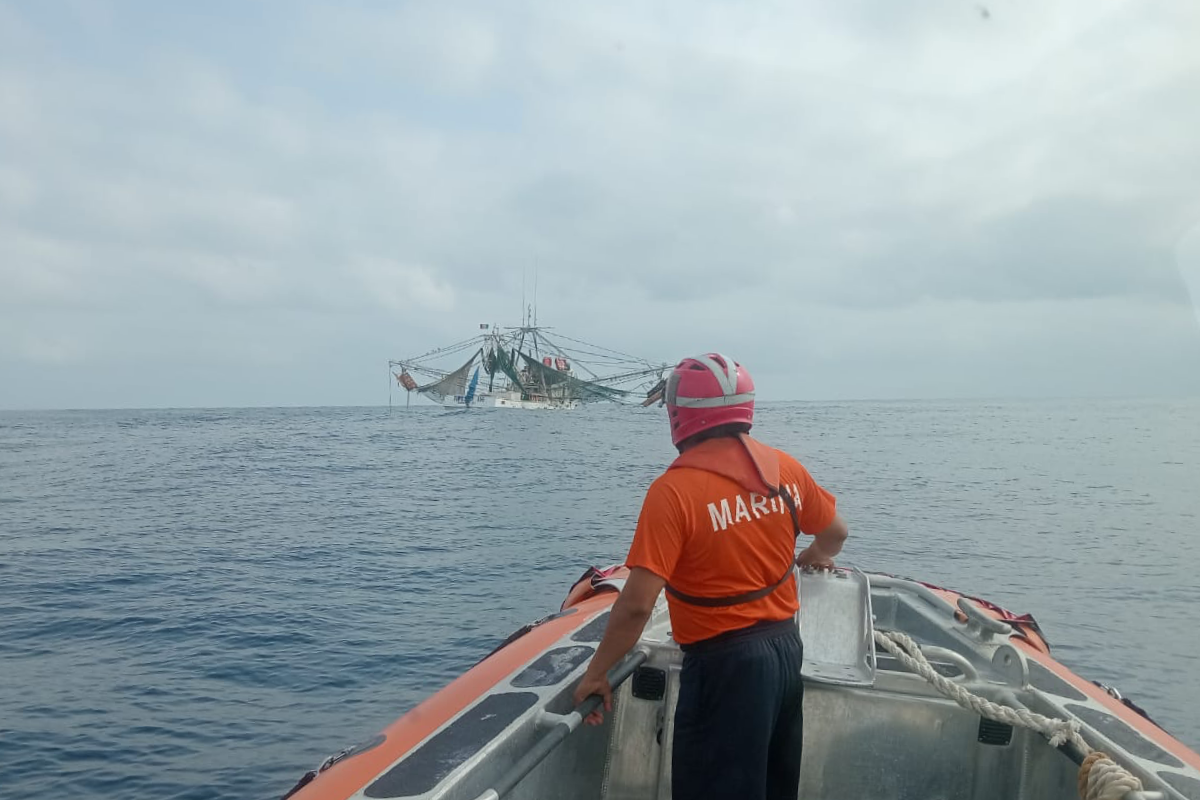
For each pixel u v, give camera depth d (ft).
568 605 15.42
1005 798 10.07
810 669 10.23
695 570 7.98
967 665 10.30
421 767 7.52
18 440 191.01
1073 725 9.05
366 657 29.81
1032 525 55.67
